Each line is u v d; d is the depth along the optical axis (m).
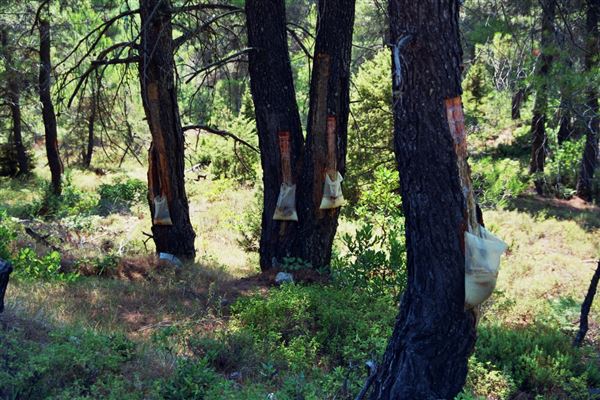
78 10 16.48
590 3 10.47
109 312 7.84
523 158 27.33
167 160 11.83
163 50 11.20
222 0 12.07
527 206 21.25
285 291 8.52
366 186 17.66
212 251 15.14
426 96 5.00
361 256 9.93
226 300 8.79
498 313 9.63
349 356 6.91
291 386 5.36
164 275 10.21
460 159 5.08
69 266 10.32
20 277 8.94
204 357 5.91
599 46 9.98
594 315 9.95
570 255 15.56
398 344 5.39
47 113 21.95
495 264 5.09
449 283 5.16
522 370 7.11
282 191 10.48
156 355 6.00
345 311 8.03
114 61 11.09
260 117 10.58
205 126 12.10
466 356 5.32
